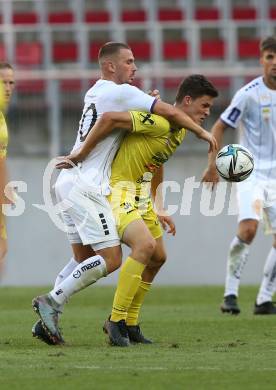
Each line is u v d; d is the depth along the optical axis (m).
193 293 36.06
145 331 22.39
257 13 53.47
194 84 20.11
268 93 27.31
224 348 18.61
